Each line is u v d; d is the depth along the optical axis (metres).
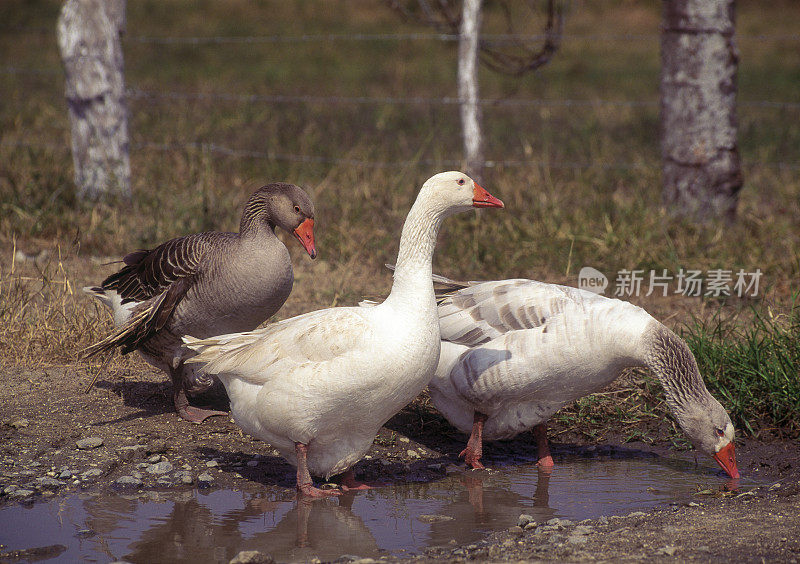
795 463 8.91
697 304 13.12
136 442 8.98
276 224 9.26
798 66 43.38
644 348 8.46
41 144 20.09
